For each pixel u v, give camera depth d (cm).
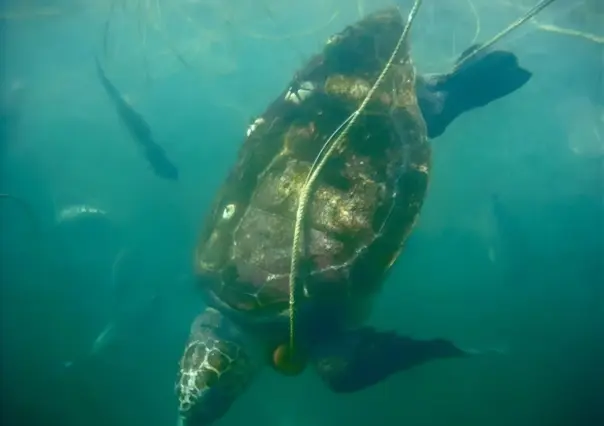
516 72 208
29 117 241
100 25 279
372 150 169
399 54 191
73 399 168
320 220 161
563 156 216
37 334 181
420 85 203
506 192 206
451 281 189
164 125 224
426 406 169
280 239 161
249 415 168
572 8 256
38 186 216
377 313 182
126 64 255
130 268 193
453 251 194
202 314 174
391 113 178
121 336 181
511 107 230
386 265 164
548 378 172
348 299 160
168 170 200
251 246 164
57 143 231
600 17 254
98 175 219
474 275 190
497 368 174
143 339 180
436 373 176
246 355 166
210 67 244
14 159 225
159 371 175
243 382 166
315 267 158
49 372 174
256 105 227
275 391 174
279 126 180
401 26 198
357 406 170
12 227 205
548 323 181
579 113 226
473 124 226
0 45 271
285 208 163
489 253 193
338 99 178
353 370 159
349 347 161
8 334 181
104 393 170
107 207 209
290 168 168
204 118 225
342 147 167
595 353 175
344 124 169
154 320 183
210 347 163
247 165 178
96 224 205
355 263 160
